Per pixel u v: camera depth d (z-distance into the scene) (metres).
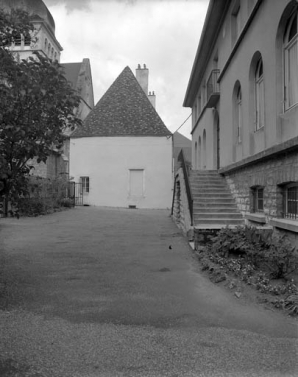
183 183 12.03
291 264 5.98
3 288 5.64
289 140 6.97
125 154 24.11
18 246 9.31
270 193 8.53
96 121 25.09
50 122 5.06
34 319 4.37
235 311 4.66
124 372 3.17
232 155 12.09
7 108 4.55
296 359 3.40
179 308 4.76
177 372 3.17
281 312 4.61
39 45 32.62
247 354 3.50
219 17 14.05
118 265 7.19
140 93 26.41
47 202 18.41
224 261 6.82
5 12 5.14
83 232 11.82
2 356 3.45
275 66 8.21
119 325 4.20
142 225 13.66
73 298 5.18
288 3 7.45
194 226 9.05
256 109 10.15
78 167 24.56
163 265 7.17
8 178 5.13
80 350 3.56
